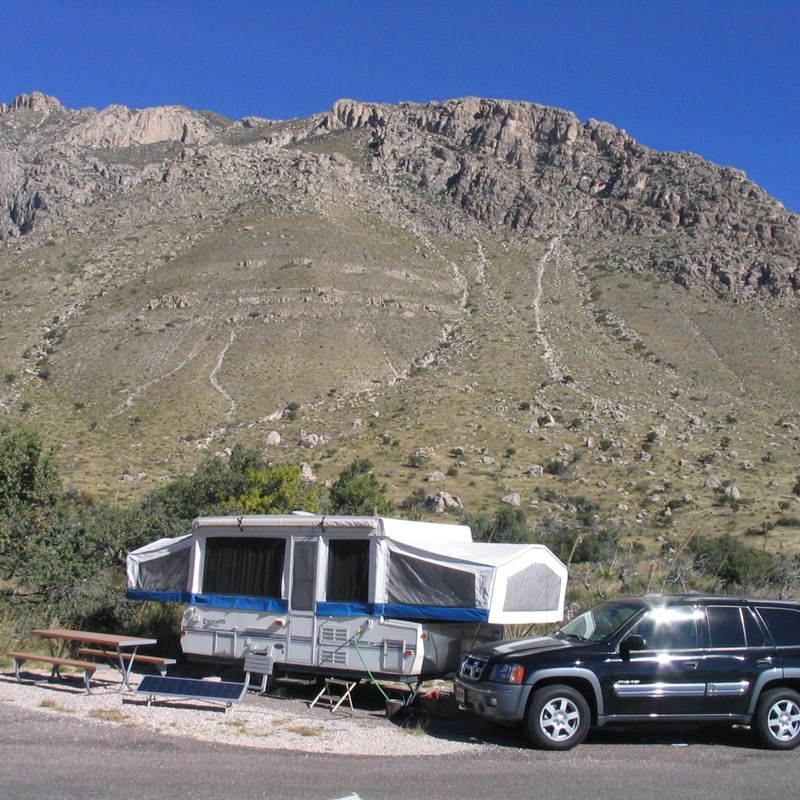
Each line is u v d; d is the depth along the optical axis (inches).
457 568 450.9
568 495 2128.4
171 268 4940.9
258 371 3558.1
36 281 4889.3
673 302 5098.4
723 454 2667.3
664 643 398.9
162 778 311.0
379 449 2556.6
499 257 6082.7
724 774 342.0
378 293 4576.8
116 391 3373.5
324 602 474.3
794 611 415.8
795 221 6348.4
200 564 522.3
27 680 502.0
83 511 897.5
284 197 6210.6
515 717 382.6
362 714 444.8
